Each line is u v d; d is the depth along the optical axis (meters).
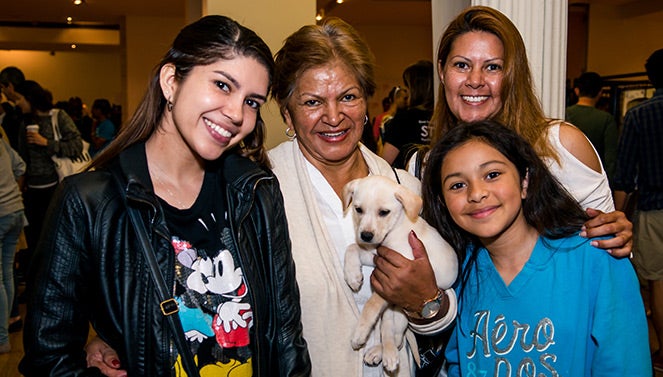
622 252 1.50
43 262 1.23
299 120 1.76
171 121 1.36
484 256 1.69
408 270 1.61
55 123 5.38
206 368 1.30
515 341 1.53
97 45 13.30
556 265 1.53
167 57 1.34
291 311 1.48
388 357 1.71
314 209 1.78
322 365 1.69
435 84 2.78
